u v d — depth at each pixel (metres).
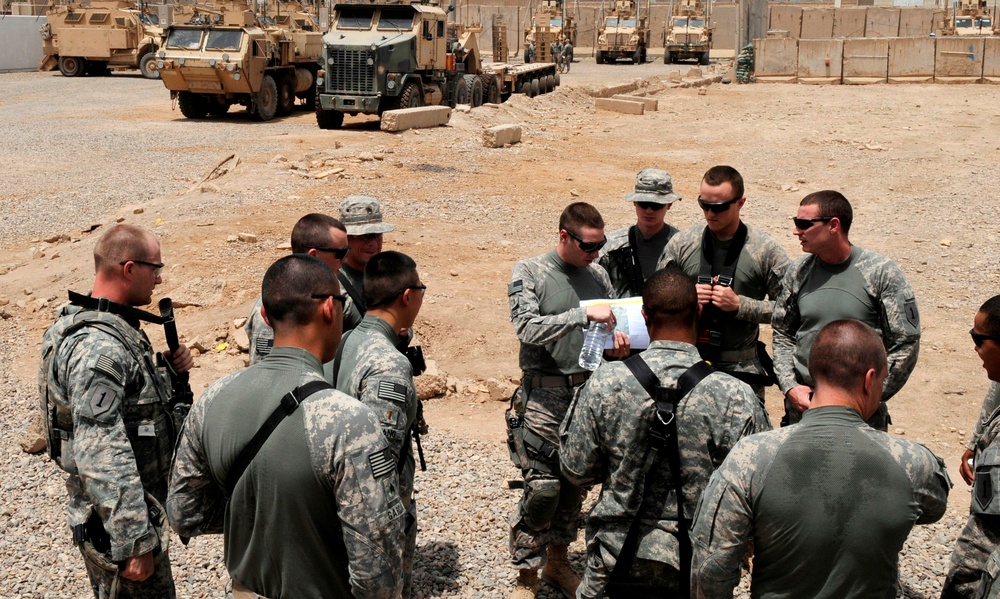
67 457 3.47
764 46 36.47
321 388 2.75
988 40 34.06
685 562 3.06
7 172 16.70
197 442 2.83
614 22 52.41
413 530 3.74
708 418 3.05
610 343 4.09
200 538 5.12
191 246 10.73
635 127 23.02
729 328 4.61
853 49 35.47
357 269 4.38
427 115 21.44
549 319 4.11
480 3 72.62
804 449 2.70
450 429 6.79
